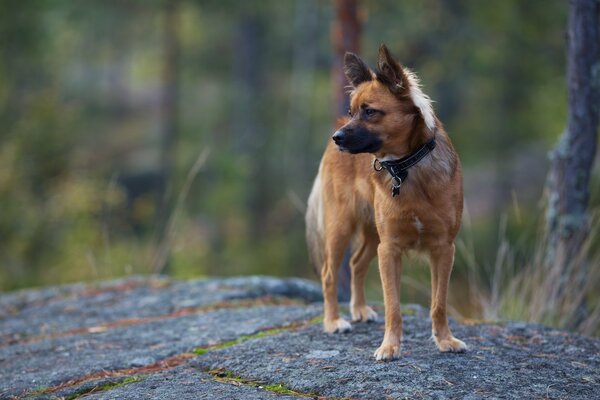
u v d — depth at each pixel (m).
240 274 19.48
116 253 14.59
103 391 5.13
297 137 25.59
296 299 8.28
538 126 20.00
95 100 32.56
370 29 16.95
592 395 4.57
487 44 15.44
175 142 23.66
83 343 6.55
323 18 24.81
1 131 18.67
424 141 5.23
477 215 21.00
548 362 5.19
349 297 8.62
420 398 4.47
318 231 6.62
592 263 7.41
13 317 8.13
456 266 12.49
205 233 21.97
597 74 7.32
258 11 23.95
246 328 6.41
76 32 27.81
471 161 23.77
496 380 4.77
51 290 9.10
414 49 16.02
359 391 4.65
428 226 5.25
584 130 7.36
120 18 25.97
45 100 17.39
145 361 5.76
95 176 17.23
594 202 8.94
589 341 5.77
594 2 7.28
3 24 20.53
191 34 26.20
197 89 30.80
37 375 5.68
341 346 5.57
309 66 25.72
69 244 14.97
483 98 22.11
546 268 7.49
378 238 6.34
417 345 5.54
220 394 4.79
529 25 14.10
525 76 17.14
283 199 23.89
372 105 5.23
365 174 5.99
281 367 5.19
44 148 16.72
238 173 22.52
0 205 15.28
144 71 34.12
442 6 15.35
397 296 5.32
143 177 26.73
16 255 15.29
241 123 26.86
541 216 8.97
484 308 7.64
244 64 26.66
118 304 8.16
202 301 7.95
